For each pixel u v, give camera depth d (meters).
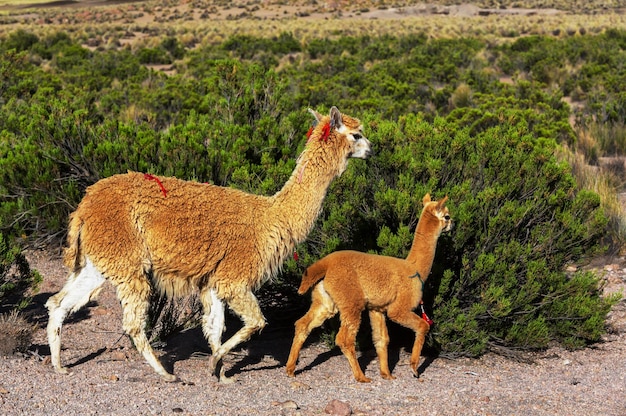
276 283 7.95
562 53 36.66
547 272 7.92
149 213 6.33
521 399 6.37
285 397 6.28
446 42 44.78
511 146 8.86
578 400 6.39
